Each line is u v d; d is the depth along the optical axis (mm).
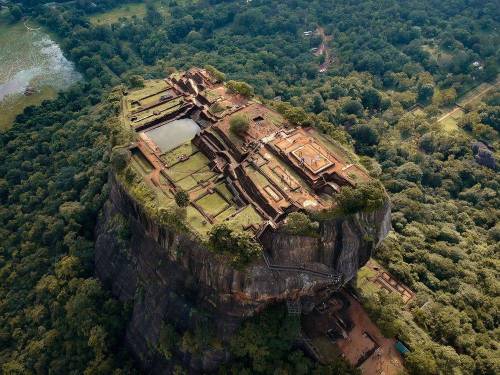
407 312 98000
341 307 95625
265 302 87812
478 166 149875
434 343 92000
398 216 122562
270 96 169125
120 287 104875
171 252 90688
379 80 191750
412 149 154250
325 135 104188
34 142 156625
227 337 89125
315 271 88312
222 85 125000
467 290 104188
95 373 97625
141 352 99375
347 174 93062
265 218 87562
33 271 119312
